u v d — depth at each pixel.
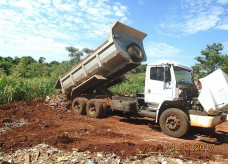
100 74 8.93
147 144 5.29
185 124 6.29
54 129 6.52
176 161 4.43
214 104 5.95
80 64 9.16
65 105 10.34
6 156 4.30
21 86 10.78
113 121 8.63
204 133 7.36
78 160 4.23
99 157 4.38
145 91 7.57
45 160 4.23
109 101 9.39
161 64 7.12
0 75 11.02
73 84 9.77
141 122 8.87
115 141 5.63
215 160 4.62
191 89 7.21
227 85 5.90
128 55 8.25
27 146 4.82
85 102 9.67
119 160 4.29
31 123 7.14
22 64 21.66
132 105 8.13
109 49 7.99
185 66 7.56
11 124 6.71
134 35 8.66
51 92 12.39
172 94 6.79
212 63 21.06
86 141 5.44
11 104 9.27
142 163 4.29
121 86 17.33
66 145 4.98
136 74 32.66
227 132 7.68
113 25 7.62
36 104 10.17
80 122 7.98
